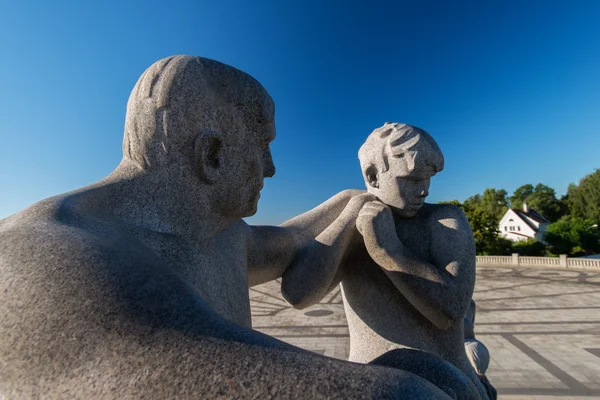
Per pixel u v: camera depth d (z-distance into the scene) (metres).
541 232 42.59
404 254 1.53
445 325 1.53
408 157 1.59
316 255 1.57
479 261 25.95
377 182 1.73
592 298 13.83
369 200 1.73
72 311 0.53
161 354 0.48
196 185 1.06
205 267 1.10
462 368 1.66
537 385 6.33
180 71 1.04
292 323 11.56
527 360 7.54
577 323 10.34
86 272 0.58
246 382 0.46
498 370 7.05
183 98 1.02
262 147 1.20
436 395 0.50
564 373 6.80
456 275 1.54
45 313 0.53
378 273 1.74
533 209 48.16
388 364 0.94
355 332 1.82
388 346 1.69
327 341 9.46
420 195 1.64
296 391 0.45
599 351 7.93
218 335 0.52
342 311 13.07
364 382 0.48
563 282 17.62
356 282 1.79
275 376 0.47
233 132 1.09
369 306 1.75
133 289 0.56
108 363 0.48
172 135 1.02
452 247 1.60
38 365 0.50
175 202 1.04
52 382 0.48
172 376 0.46
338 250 1.59
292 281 1.56
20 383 0.49
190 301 0.58
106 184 1.00
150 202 1.02
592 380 6.46
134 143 1.04
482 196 57.66
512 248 29.77
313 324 11.34
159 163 1.03
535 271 21.50
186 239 1.05
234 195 1.12
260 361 0.49
